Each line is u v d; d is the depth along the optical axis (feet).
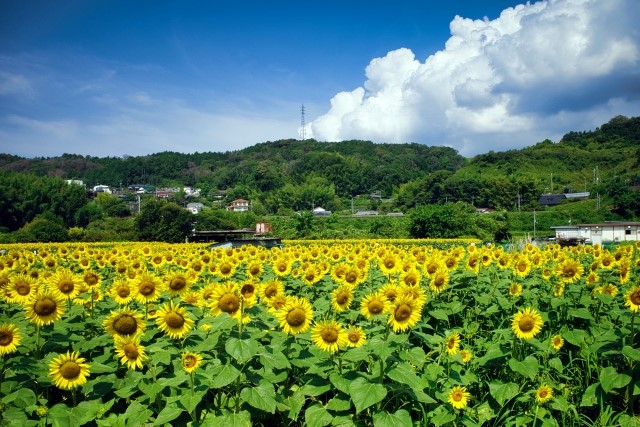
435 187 457.68
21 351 16.92
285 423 16.30
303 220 198.29
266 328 18.71
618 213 300.81
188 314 17.74
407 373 14.78
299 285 28.60
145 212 208.95
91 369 15.99
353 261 36.50
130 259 41.45
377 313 16.88
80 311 20.58
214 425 13.82
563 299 23.72
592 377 19.93
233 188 632.79
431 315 22.44
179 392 15.80
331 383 15.99
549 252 40.01
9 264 32.30
